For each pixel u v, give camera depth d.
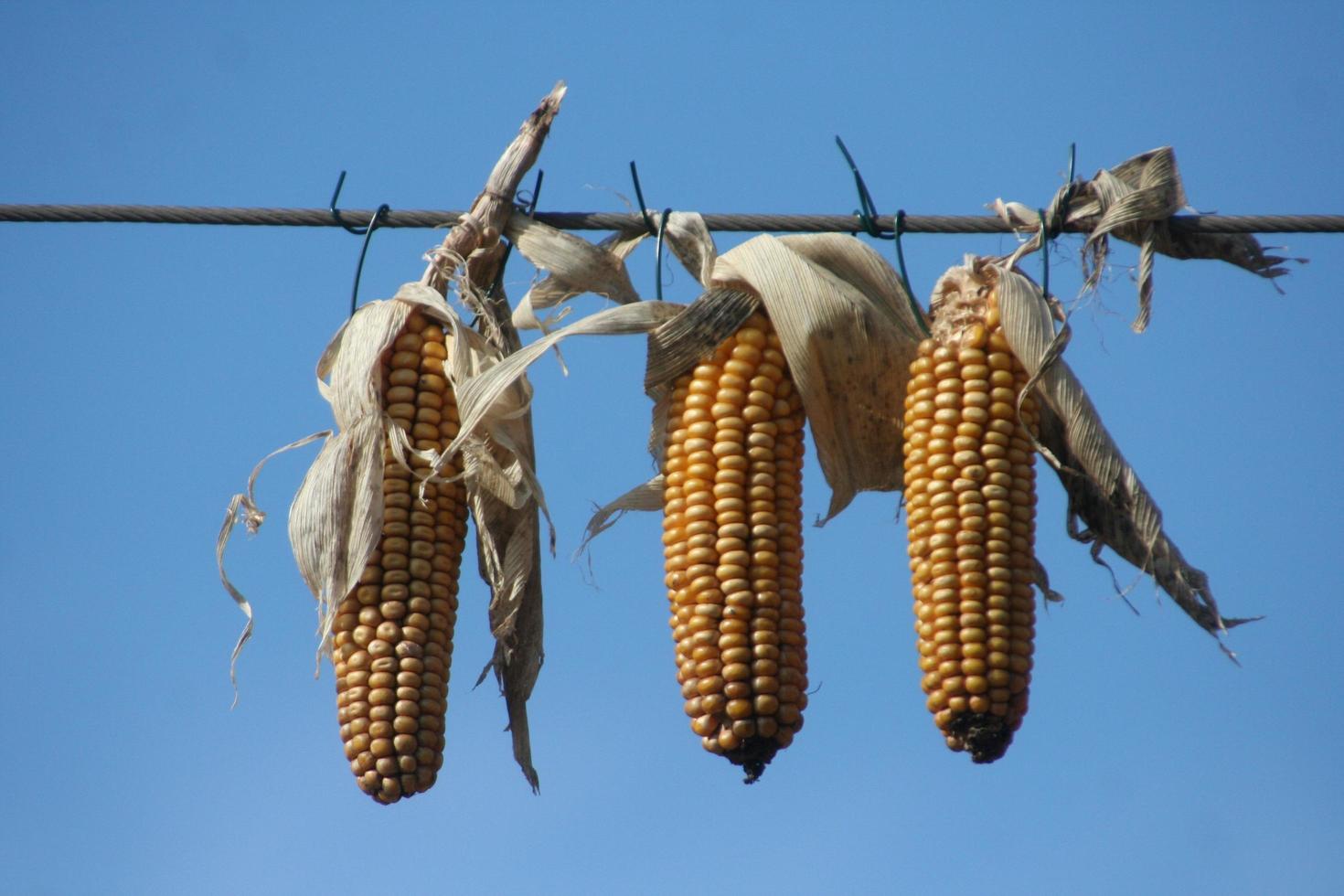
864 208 9.05
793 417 8.61
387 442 8.91
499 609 9.30
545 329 9.44
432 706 8.62
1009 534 8.20
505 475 9.19
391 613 8.64
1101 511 8.77
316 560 8.77
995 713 8.01
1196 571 8.63
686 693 8.22
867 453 8.88
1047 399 8.57
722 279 8.78
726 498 8.34
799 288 8.69
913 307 8.75
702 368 8.59
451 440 8.97
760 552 8.29
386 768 8.50
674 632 8.33
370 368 8.95
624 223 9.35
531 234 9.43
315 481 8.84
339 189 9.56
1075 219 9.09
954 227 9.00
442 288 9.41
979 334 8.47
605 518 8.94
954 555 8.16
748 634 8.20
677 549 8.36
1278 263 9.13
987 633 8.06
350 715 8.56
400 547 8.72
